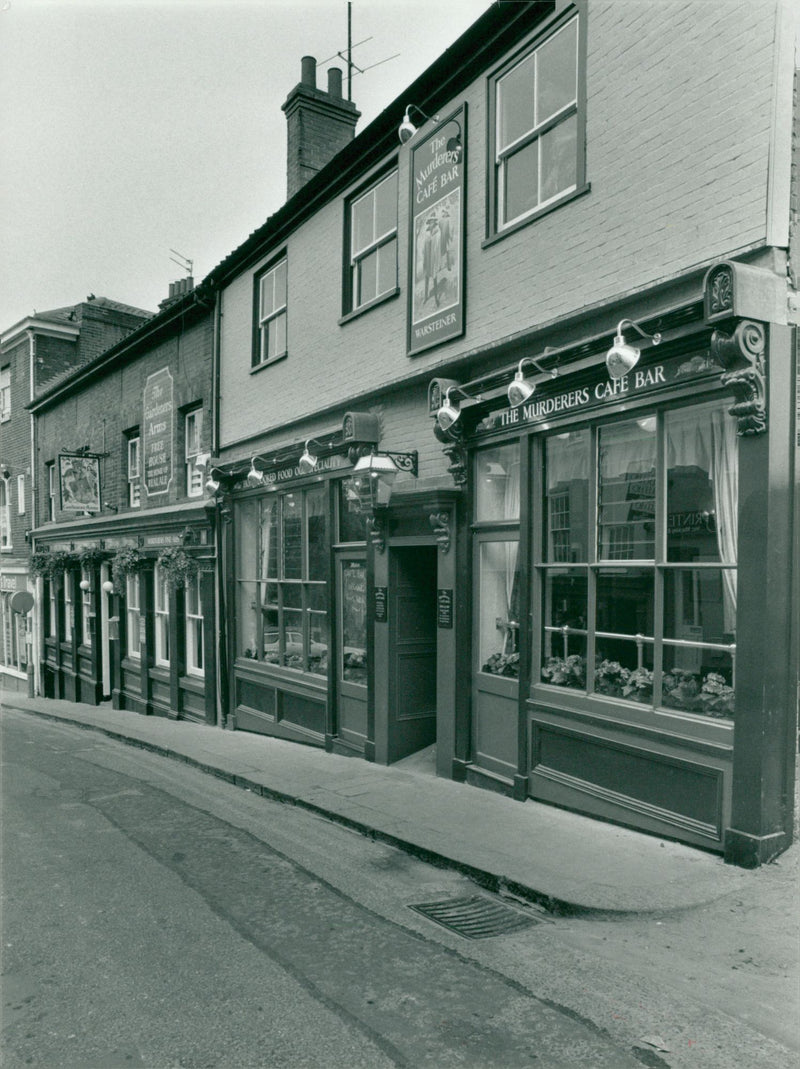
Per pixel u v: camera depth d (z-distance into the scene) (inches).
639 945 176.1
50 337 940.0
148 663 655.8
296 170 503.8
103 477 739.4
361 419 369.7
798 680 208.7
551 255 275.9
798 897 189.2
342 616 416.5
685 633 230.1
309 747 438.3
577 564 268.7
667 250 232.2
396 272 373.4
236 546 534.6
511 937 185.8
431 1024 147.9
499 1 283.1
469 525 322.0
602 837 239.3
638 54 242.2
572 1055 136.6
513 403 261.7
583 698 260.8
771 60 204.4
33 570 856.9
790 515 205.6
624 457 252.5
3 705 812.0
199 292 551.8
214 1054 139.8
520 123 297.0
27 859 251.9
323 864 243.0
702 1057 134.8
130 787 363.9
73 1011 155.7
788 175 204.8
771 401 202.5
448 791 310.2
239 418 528.1
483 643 322.0
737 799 208.2
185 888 223.3
